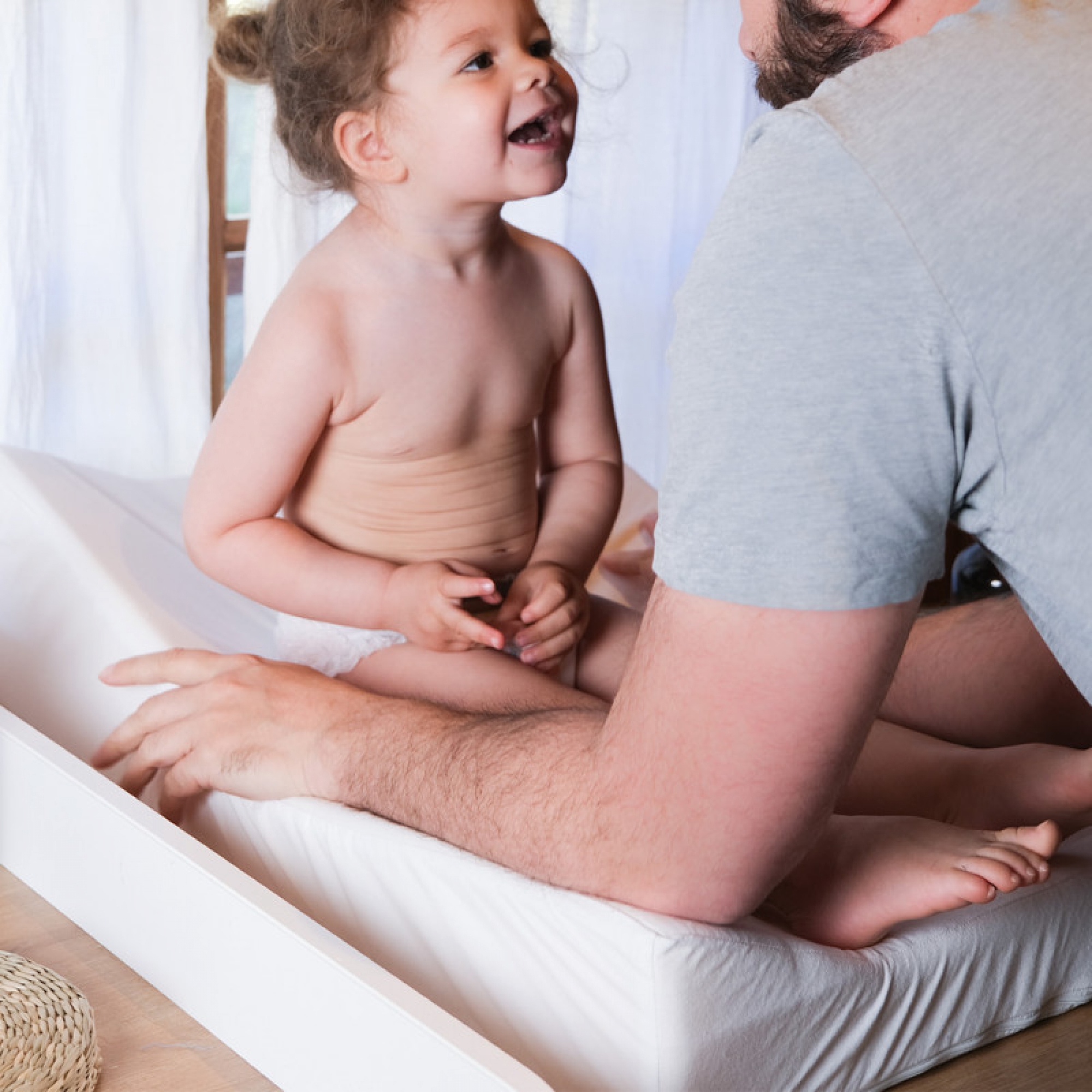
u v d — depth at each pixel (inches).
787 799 26.6
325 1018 30.1
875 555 24.9
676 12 99.8
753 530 25.1
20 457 53.8
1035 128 24.6
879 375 24.4
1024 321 23.9
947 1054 33.9
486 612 46.6
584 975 29.7
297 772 37.0
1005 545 25.6
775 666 25.3
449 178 42.5
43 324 73.8
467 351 45.4
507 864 31.7
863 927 32.7
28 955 36.7
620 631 48.6
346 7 41.4
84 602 47.4
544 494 50.4
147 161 75.8
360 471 45.4
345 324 43.4
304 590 43.7
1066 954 36.1
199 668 41.5
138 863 35.3
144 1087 31.5
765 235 25.1
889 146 24.6
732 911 29.1
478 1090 26.3
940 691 45.7
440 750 34.3
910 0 31.2
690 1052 28.7
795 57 32.9
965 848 32.5
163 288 77.8
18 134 70.4
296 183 50.0
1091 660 25.5
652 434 107.8
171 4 74.1
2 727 40.5
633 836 28.5
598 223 101.7
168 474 80.0
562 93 42.9
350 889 35.4
